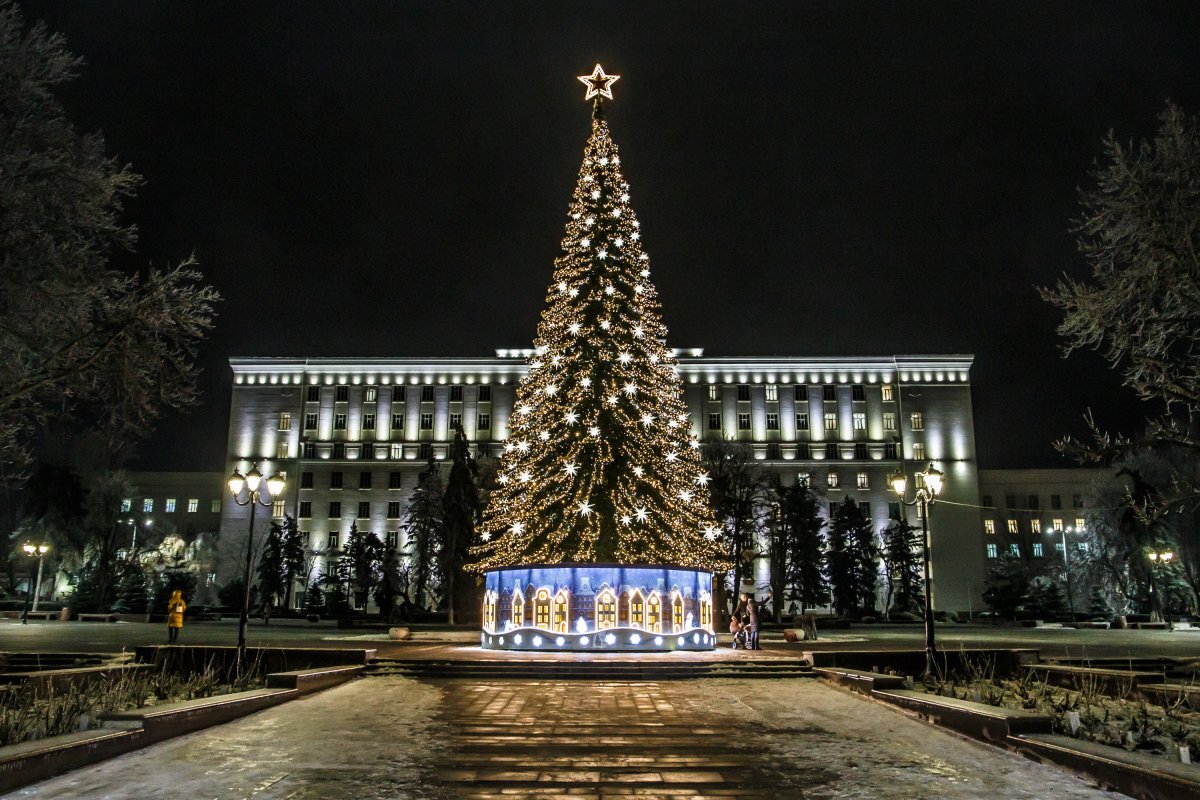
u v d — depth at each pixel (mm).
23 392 18234
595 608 24625
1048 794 9203
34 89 18156
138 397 19203
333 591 82375
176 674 20688
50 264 17766
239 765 10570
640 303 27938
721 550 29344
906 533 86250
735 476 60469
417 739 12391
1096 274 20109
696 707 15711
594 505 25609
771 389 99188
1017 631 55375
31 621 56406
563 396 26531
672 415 28375
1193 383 19734
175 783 9633
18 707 13977
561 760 10984
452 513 61750
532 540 26125
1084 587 77062
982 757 11188
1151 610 65562
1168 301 19547
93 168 18844
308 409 100375
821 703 16297
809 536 79438
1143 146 19375
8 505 63688
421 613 66500
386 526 97438
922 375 99312
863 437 98250
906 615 77562
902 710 15172
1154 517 21828
